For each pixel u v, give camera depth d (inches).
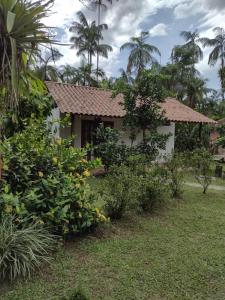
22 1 110.9
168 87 1314.0
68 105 543.2
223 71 1285.7
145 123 485.7
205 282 151.9
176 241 202.4
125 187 239.3
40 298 132.1
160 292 141.4
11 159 180.2
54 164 194.9
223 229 229.6
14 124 211.3
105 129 480.7
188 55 1395.2
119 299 134.4
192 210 280.2
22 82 126.1
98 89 697.0
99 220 202.5
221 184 430.6
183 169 352.8
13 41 108.6
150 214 259.3
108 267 162.1
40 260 160.2
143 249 187.2
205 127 826.2
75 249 180.7
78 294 123.3
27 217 165.8
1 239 146.9
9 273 143.7
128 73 1360.7
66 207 177.0
